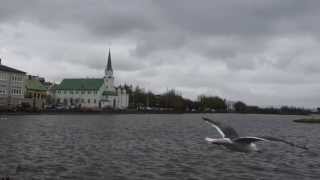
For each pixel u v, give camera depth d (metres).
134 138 58.22
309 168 34.53
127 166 33.69
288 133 82.25
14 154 38.41
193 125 99.88
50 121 95.25
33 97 178.38
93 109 183.88
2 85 152.50
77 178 28.81
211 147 47.31
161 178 29.44
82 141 51.69
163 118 144.25
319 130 94.31
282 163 36.53
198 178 29.78
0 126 73.00
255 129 96.12
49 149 42.78
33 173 29.98
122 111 192.00
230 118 183.62
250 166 34.62
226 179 29.70
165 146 48.12
